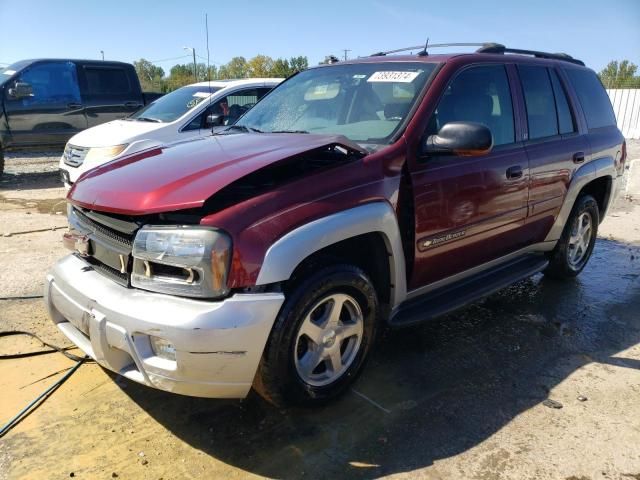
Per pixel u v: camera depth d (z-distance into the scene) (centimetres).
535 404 303
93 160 696
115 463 250
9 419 278
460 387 319
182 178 257
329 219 261
